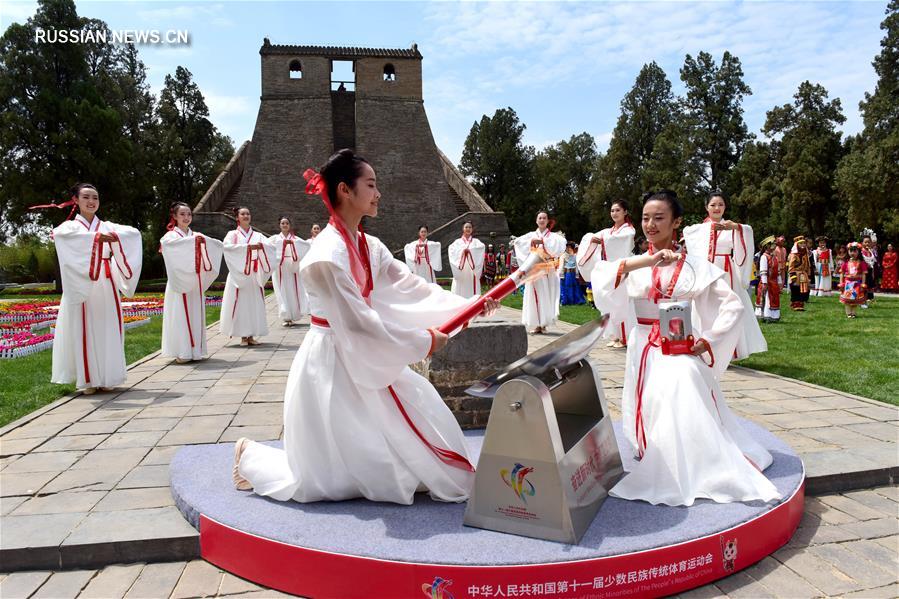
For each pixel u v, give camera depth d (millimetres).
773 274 12570
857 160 26578
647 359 3475
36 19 28422
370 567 2590
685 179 41281
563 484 2705
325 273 2873
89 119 28016
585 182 61062
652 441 3238
